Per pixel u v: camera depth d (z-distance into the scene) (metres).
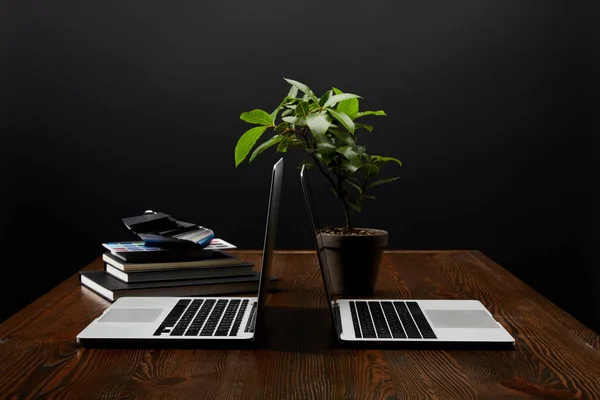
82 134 2.92
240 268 1.51
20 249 2.94
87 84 2.91
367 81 2.93
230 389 0.86
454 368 0.95
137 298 1.32
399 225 2.99
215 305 1.27
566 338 1.12
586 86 2.93
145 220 1.58
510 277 1.66
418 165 2.97
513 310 1.32
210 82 2.92
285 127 1.47
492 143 2.96
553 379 0.90
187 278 1.46
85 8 2.89
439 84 2.94
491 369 0.95
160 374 0.92
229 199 2.97
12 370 0.93
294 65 2.92
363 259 1.43
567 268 2.99
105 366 0.95
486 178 2.97
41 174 2.93
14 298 2.96
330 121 1.45
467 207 2.98
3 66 2.89
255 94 2.93
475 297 1.44
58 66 2.90
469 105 2.95
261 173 2.96
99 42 2.90
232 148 2.95
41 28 2.89
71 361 0.97
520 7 2.93
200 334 1.07
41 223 2.94
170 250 1.46
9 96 2.90
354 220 2.98
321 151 1.39
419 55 2.93
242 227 2.98
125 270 1.42
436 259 1.95
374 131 2.95
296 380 0.90
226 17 2.90
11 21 2.88
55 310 1.30
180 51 2.91
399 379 0.90
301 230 2.98
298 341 1.09
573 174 2.96
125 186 2.95
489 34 2.93
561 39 2.93
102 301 1.38
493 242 2.99
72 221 2.95
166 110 2.93
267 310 1.30
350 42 2.92
